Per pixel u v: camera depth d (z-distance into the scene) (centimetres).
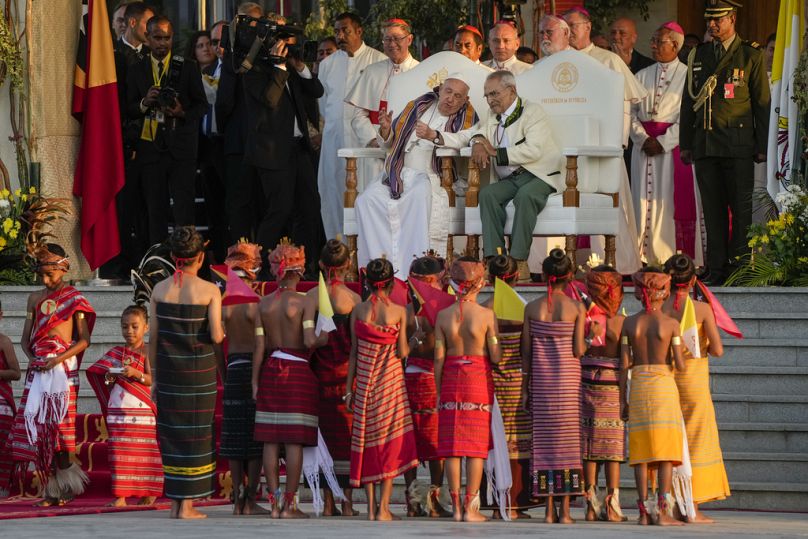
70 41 4491
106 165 4444
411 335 3191
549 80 4438
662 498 2984
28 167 4478
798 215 4188
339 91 5103
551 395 3052
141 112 4512
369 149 4428
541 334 3070
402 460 3050
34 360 3453
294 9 5922
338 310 3183
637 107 5047
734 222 4528
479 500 3127
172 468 3056
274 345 3095
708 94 4491
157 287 3114
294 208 4769
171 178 4556
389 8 5762
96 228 4450
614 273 3128
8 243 4338
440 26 5775
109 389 3484
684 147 4584
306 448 3131
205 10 5844
